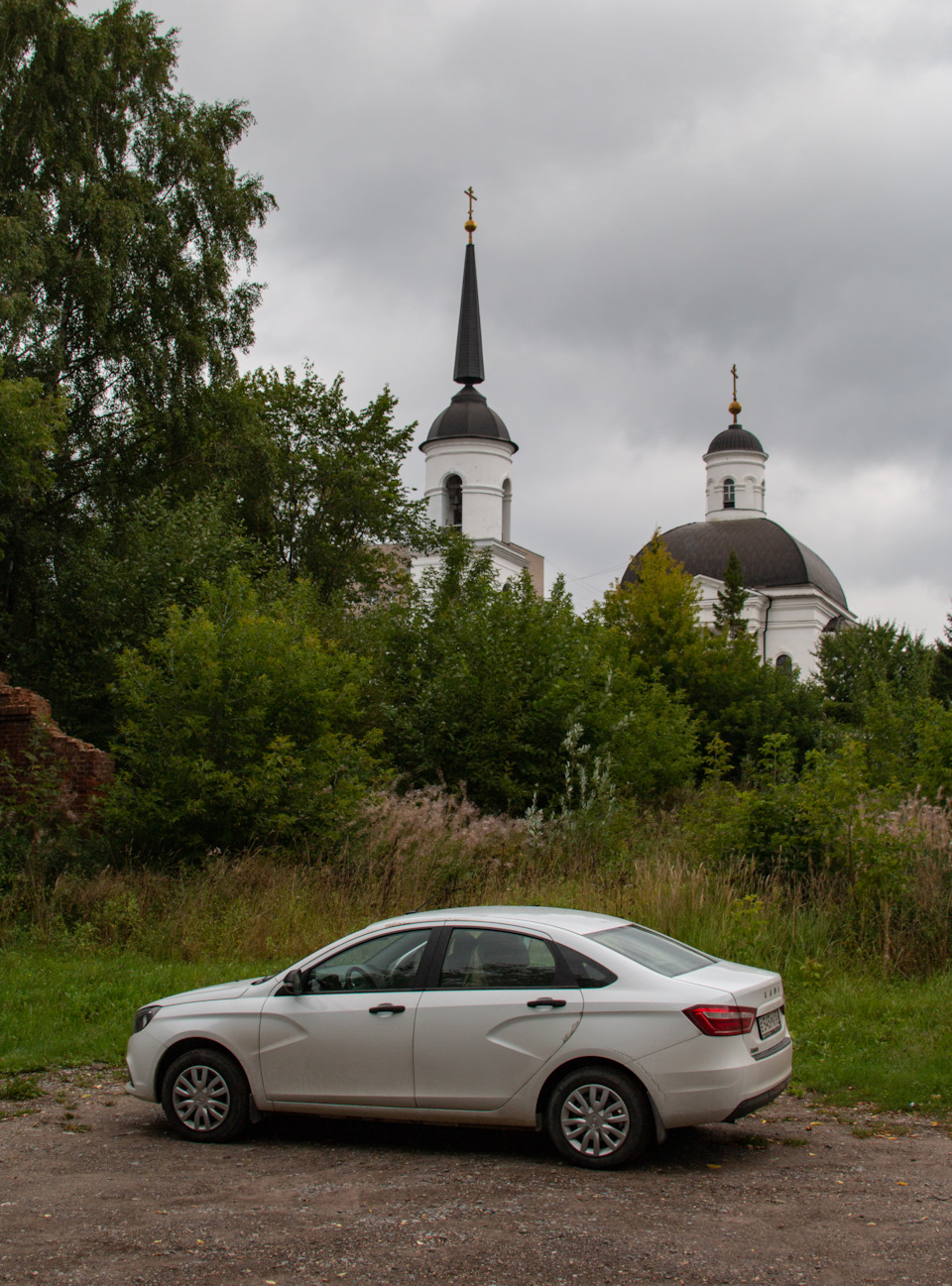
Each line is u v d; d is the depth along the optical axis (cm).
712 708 4050
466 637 2209
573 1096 686
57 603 2353
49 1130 773
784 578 6581
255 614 1809
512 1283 491
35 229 2522
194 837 1622
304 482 3559
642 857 1670
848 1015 1074
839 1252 529
